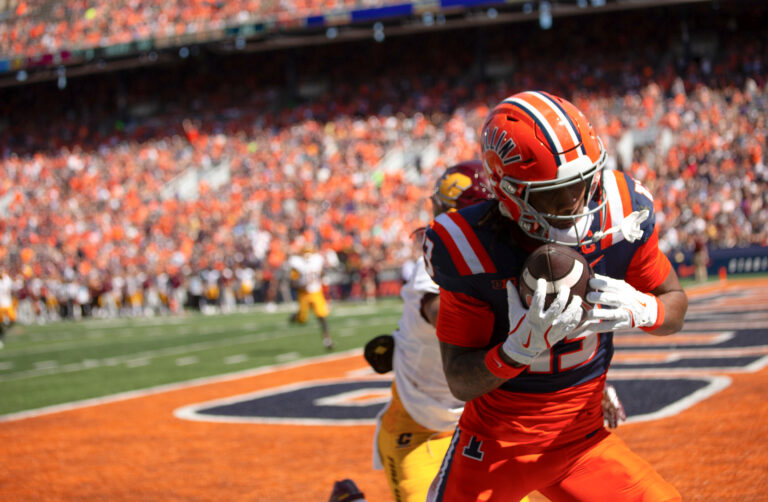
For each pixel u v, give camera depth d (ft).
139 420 28.96
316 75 149.79
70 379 42.96
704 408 23.91
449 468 9.75
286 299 111.24
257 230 117.70
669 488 9.11
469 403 9.71
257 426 26.43
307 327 68.18
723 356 34.47
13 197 144.56
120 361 51.13
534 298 7.65
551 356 8.79
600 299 7.85
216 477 20.36
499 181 8.59
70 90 167.53
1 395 37.91
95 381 41.32
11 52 165.27
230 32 138.10
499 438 9.32
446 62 142.31
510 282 8.33
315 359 44.55
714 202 99.55
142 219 129.90
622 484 9.20
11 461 23.50
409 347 11.80
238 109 150.51
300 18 133.08
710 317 52.37
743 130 107.76
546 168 8.19
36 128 164.45
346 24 130.72
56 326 103.76
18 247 134.31
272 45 142.41
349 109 139.64
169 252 121.08
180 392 35.32
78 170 147.23
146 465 22.08
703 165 104.83
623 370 32.50
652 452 19.62
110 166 145.28
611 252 8.82
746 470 17.54
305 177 124.26
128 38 151.74
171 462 22.24
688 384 27.99
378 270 106.42
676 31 130.00
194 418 28.63
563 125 8.23
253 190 126.11
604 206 8.69
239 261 112.06
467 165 11.73
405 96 139.13
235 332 68.85
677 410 23.88
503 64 137.90
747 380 27.96
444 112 132.46
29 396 37.06
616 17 132.77
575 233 8.55
